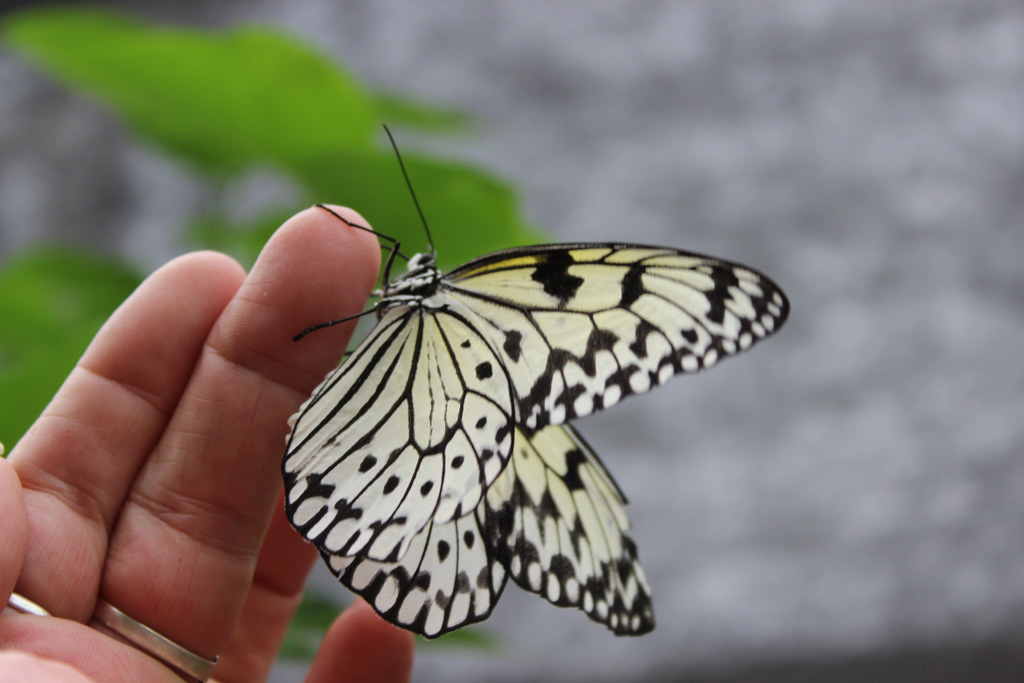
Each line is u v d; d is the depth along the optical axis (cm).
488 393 55
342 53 129
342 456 54
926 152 118
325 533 53
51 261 64
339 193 60
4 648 53
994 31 118
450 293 55
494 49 129
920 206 117
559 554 56
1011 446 110
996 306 114
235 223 66
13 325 64
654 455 114
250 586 58
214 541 56
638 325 56
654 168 122
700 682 104
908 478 110
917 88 119
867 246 117
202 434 56
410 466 54
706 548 110
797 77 122
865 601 107
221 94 62
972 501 109
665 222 121
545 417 55
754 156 121
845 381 114
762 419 114
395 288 55
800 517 110
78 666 53
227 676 59
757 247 119
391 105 68
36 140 124
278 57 61
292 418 53
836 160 119
